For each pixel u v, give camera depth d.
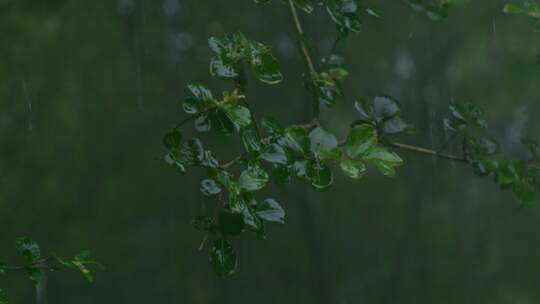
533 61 11.31
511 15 10.35
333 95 3.96
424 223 14.66
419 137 12.88
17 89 13.67
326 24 11.75
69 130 14.50
